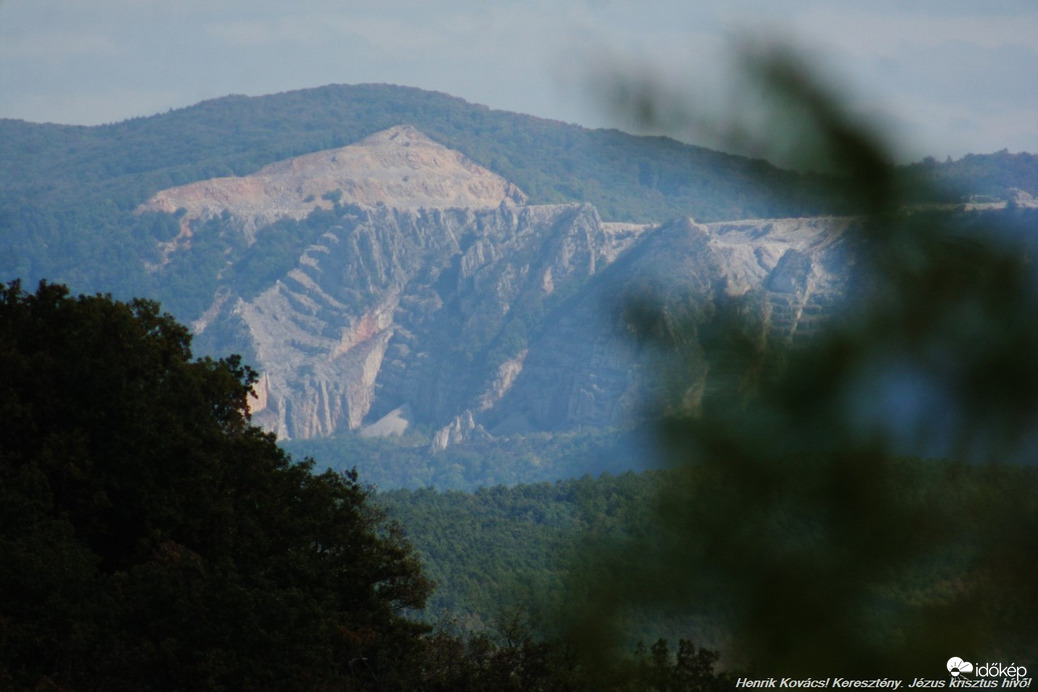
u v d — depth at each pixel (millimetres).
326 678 145000
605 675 32281
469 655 160875
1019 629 26406
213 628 142500
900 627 27281
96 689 136500
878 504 27656
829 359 28391
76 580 150375
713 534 29031
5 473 172125
